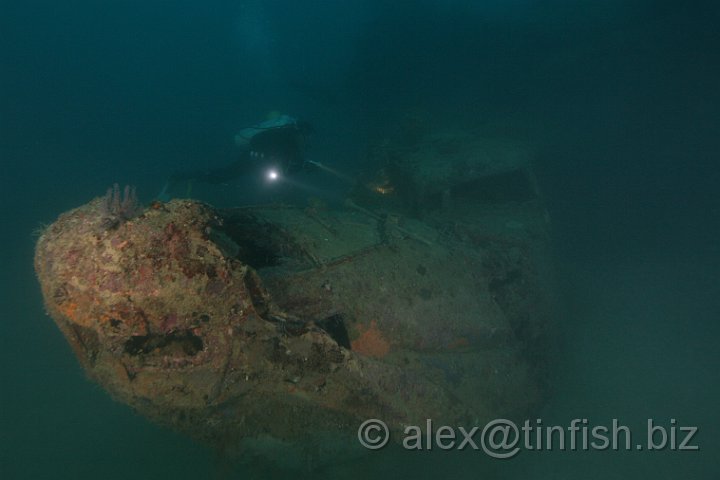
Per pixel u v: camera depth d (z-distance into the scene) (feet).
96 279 6.58
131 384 7.85
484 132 21.80
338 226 11.34
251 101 98.37
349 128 46.09
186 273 6.82
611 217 23.63
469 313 11.43
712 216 22.11
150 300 6.81
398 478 11.01
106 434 16.87
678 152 22.40
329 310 9.25
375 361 8.87
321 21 139.54
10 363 20.99
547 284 14.96
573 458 14.69
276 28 157.69
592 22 26.23
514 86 28.09
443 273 11.55
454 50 35.55
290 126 18.67
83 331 7.71
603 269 22.70
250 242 9.91
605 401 16.79
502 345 12.16
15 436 16.79
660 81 22.58
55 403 18.39
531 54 29.09
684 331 18.80
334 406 8.61
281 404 8.65
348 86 44.62
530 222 16.39
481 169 16.84
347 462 9.86
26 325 24.23
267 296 7.65
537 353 13.87
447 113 29.55
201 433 9.19
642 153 22.82
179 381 7.78
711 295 20.07
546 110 24.63
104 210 6.66
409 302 10.43
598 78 24.14
